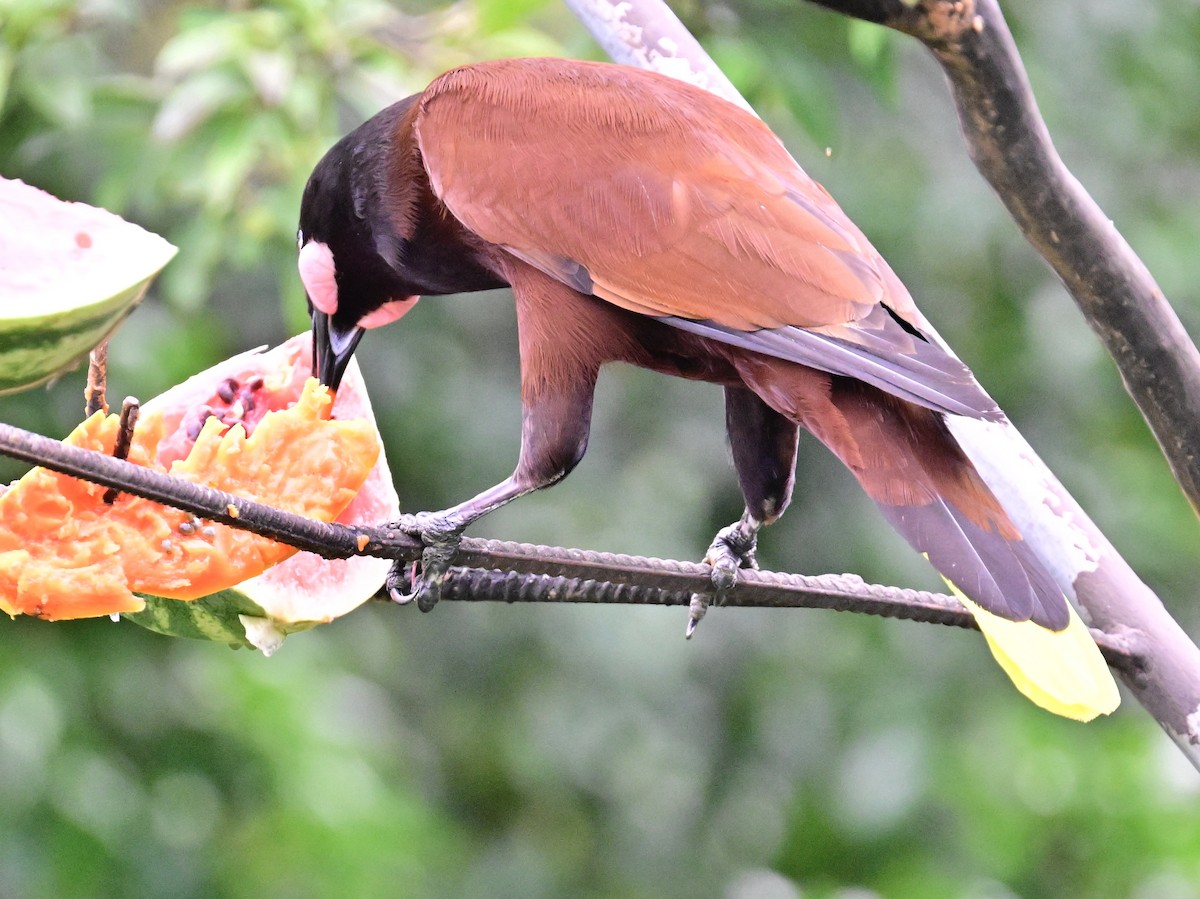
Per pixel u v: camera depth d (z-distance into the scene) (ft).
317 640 43.32
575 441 21.29
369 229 23.12
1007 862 46.11
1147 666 21.56
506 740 47.32
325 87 35.01
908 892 45.50
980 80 19.48
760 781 48.80
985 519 18.71
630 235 20.71
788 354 19.62
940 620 20.52
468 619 47.85
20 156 36.29
